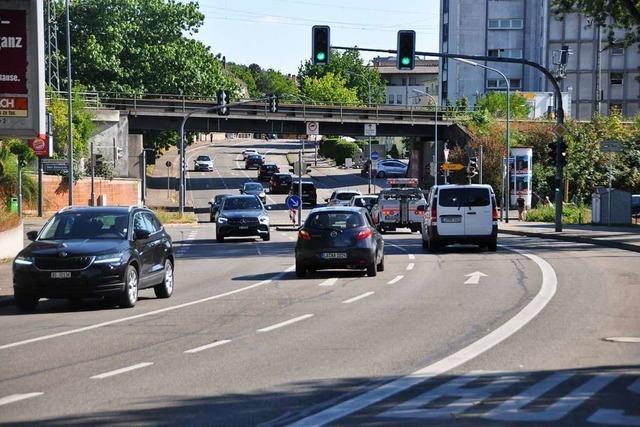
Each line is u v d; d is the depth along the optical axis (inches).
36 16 1241.4
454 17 4810.5
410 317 716.0
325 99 6584.6
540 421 375.6
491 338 605.3
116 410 401.4
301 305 805.9
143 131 4328.3
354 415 387.9
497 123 3454.7
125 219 839.7
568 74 4461.1
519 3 4758.9
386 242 1796.3
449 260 1294.3
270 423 375.2
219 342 600.7
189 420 381.4
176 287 999.6
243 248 1672.0
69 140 2378.2
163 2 4333.2
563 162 1863.9
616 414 388.2
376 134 3718.0
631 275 1037.8
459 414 388.5
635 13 1748.3
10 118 1246.3
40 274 771.4
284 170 5251.0
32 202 2672.2
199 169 5118.1
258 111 3538.4
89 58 4074.8
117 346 589.0
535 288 916.6
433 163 3307.1
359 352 555.8
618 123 3390.7
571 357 533.0
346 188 4264.3
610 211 2194.9
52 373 495.8
